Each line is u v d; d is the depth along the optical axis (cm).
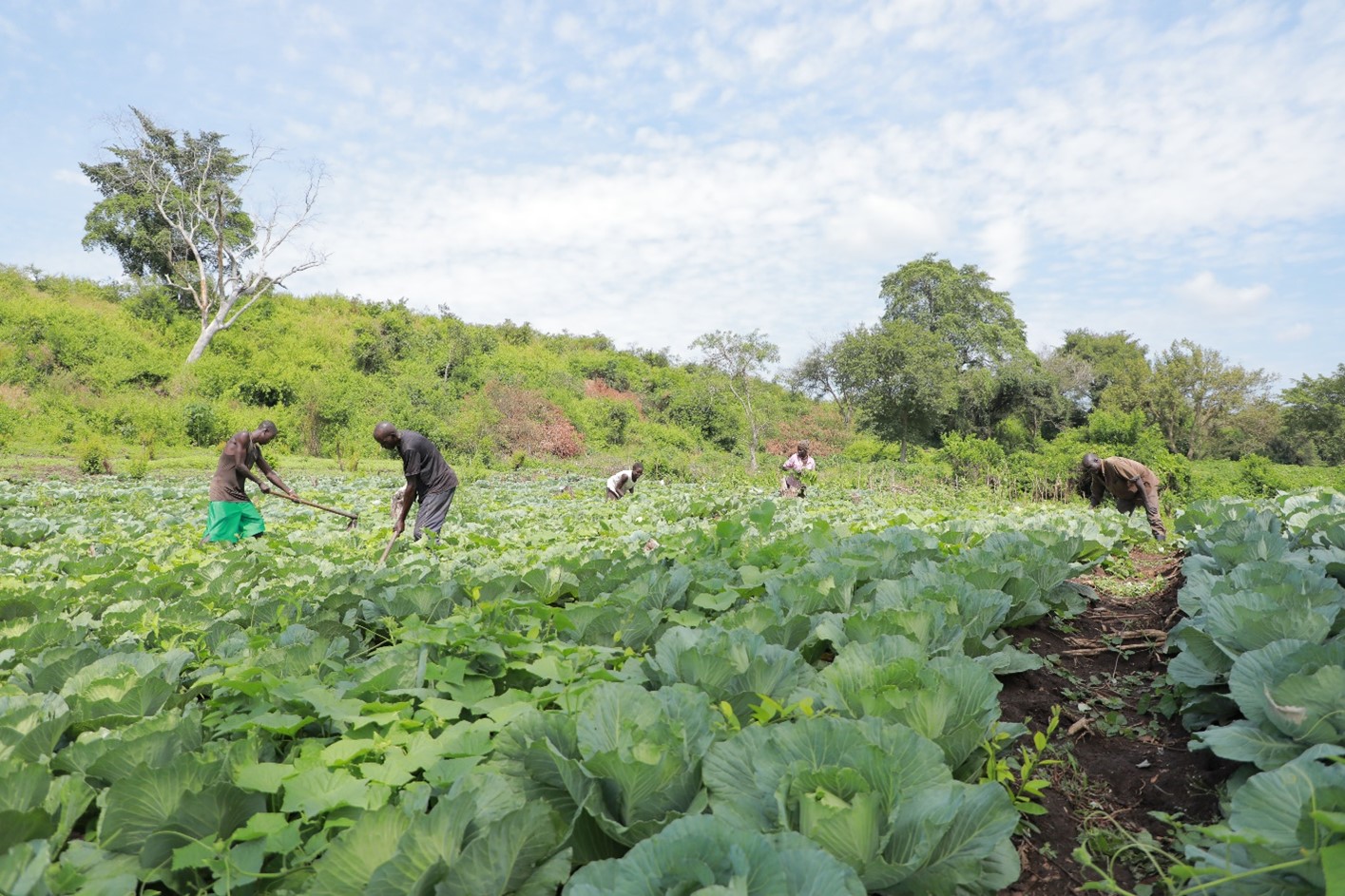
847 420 4975
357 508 1382
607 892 148
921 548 553
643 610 366
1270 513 577
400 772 211
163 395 3278
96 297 4241
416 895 166
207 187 4488
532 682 311
